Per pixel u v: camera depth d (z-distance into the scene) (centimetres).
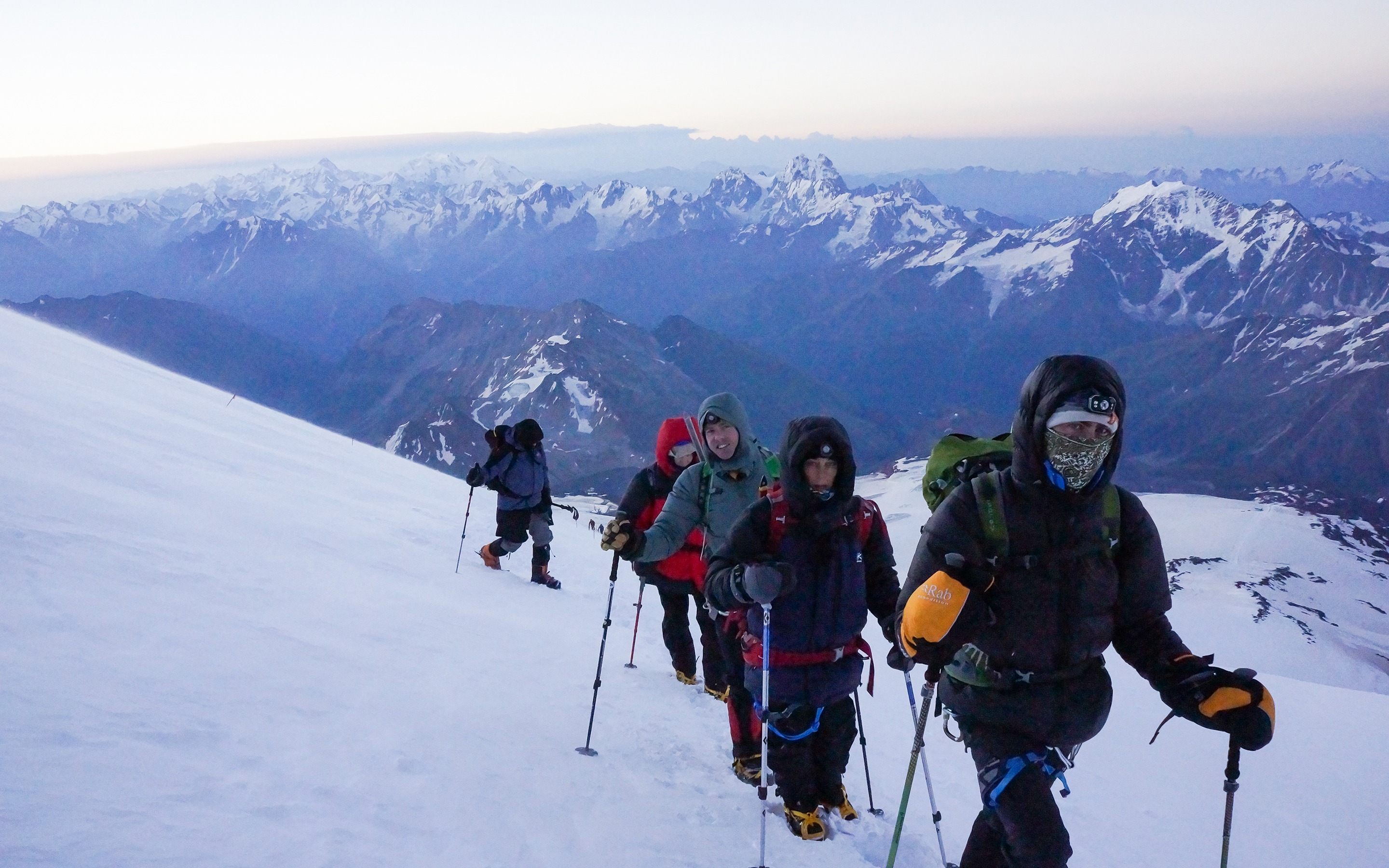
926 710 400
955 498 372
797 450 447
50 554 564
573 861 383
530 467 1156
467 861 356
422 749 453
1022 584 358
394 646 628
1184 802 662
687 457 701
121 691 408
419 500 1695
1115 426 338
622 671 785
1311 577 14338
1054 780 382
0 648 410
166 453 1155
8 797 299
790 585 444
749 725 562
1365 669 9862
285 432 2211
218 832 321
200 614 551
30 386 1300
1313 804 670
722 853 434
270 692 464
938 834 468
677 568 739
